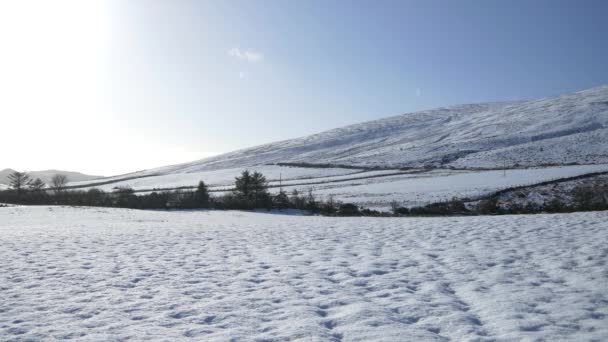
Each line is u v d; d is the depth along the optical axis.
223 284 7.17
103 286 6.99
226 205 49.59
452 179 67.50
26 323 5.16
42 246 11.58
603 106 147.75
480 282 7.20
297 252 10.62
